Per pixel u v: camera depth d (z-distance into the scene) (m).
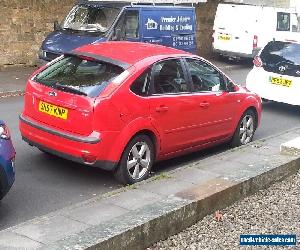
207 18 20.17
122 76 6.31
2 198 5.55
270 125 10.61
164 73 6.85
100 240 4.40
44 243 4.46
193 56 7.45
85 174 6.87
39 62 12.33
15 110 10.45
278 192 6.63
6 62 14.47
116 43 7.48
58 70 6.77
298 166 7.46
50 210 5.71
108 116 6.08
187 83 7.18
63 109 6.25
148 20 12.75
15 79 13.34
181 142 7.14
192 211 5.43
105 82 6.25
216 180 6.20
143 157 6.64
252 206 6.10
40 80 6.74
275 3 22.70
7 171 5.24
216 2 20.38
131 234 4.67
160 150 6.83
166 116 6.75
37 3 14.79
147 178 6.68
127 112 6.24
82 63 6.68
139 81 6.44
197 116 7.29
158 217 4.97
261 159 7.32
